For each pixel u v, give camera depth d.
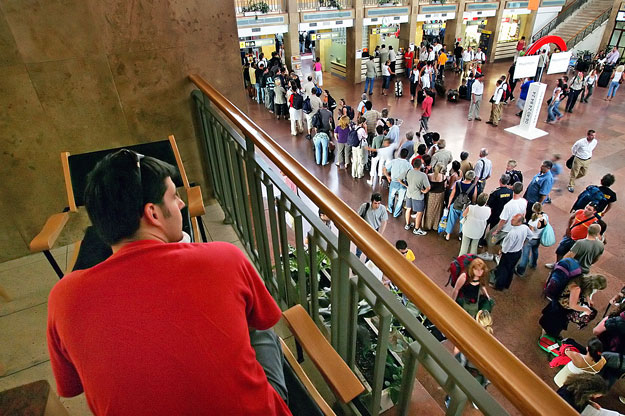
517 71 11.43
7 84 2.39
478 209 5.54
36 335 2.06
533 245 5.62
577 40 21.56
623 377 4.04
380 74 18.77
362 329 2.44
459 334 0.71
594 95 14.91
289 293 1.90
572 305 4.25
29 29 2.34
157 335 0.68
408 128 11.77
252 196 2.01
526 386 0.61
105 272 0.72
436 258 6.32
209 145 2.93
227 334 0.73
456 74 19.64
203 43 2.87
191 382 0.68
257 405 0.75
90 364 0.68
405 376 1.02
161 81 2.83
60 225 1.99
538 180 6.41
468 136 11.04
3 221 2.60
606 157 9.44
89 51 2.53
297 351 1.80
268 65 15.26
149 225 0.80
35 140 2.58
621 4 19.36
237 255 0.84
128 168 0.78
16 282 2.46
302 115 11.86
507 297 5.44
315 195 1.19
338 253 1.21
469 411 2.99
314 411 1.19
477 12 20.19
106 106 2.72
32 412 0.61
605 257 6.07
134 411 0.67
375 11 17.75
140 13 2.58
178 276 0.72
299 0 17.81
